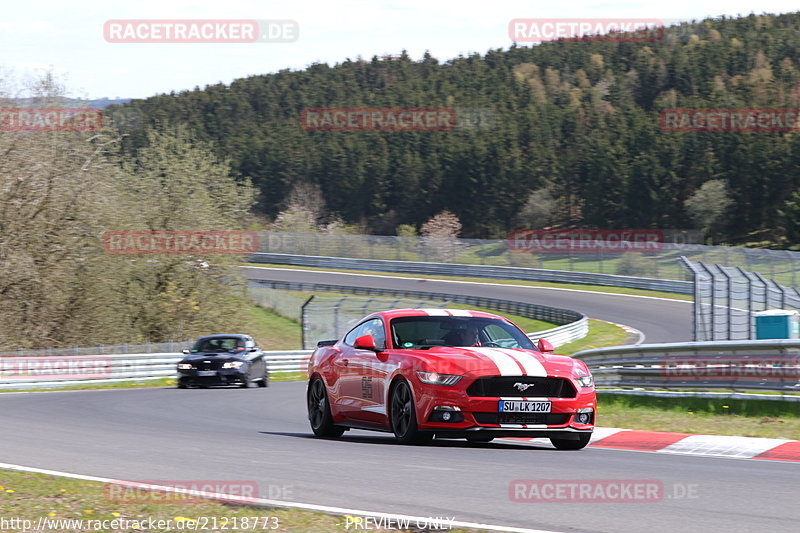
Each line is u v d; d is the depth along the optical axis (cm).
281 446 3541
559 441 3653
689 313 17762
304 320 13988
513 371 3403
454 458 3116
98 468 2898
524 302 19938
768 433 3994
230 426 4672
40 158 11500
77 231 11850
